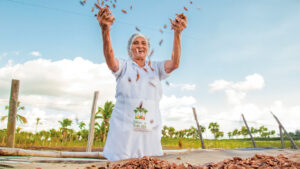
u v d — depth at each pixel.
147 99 2.51
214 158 2.83
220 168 2.01
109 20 2.05
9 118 5.47
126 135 2.37
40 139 11.69
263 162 2.09
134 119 2.41
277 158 2.23
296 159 2.21
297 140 13.20
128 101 2.45
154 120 2.52
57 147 11.05
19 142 10.53
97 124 24.52
